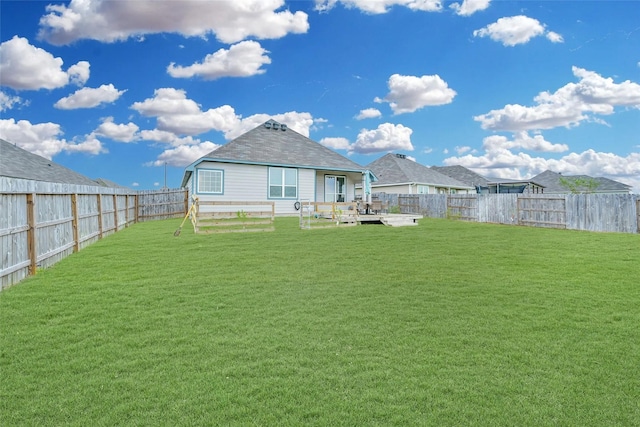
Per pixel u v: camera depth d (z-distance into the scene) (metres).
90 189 10.23
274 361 3.39
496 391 2.93
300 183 20.67
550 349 3.65
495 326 4.23
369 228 14.27
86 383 3.01
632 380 3.10
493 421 2.57
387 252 8.80
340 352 3.58
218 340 3.84
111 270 6.92
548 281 6.14
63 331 4.07
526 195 15.85
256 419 2.58
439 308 4.84
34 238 6.60
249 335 3.97
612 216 13.17
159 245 9.80
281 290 5.63
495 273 6.71
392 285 5.92
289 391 2.91
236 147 19.67
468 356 3.51
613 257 8.10
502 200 17.02
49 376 3.13
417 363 3.37
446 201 20.67
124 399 2.80
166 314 4.61
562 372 3.22
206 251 8.88
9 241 5.89
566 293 5.46
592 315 4.57
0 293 5.46
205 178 18.14
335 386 2.99
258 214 13.34
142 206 19.23
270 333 4.02
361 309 4.80
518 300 5.15
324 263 7.54
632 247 9.44
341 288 5.74
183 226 15.39
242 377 3.12
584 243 10.22
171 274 6.61
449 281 6.16
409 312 4.68
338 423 2.54
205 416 2.61
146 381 3.04
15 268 6.00
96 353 3.54
